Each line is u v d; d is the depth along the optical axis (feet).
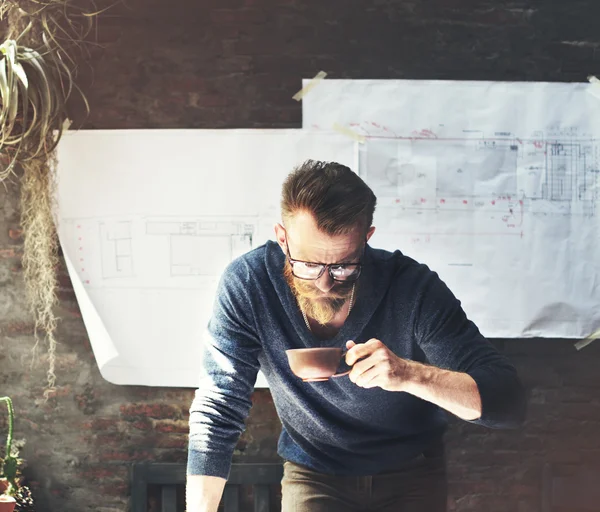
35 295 9.75
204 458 6.44
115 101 9.68
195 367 9.62
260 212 9.59
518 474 9.82
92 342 9.63
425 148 9.55
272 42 9.66
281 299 6.89
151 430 9.78
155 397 9.78
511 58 9.67
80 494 9.80
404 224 9.54
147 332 9.62
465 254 9.57
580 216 9.61
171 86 9.68
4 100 8.68
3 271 9.80
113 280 9.62
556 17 9.68
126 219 9.59
